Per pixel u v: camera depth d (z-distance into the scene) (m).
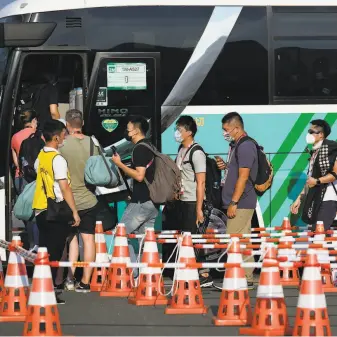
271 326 23.53
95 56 36.09
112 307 29.36
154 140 36.28
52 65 36.03
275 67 37.00
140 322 26.34
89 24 36.12
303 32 37.19
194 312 27.72
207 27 36.78
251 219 35.75
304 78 37.12
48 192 29.16
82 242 33.97
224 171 36.09
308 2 37.25
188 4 36.72
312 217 34.06
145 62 36.41
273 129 36.91
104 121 36.09
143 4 36.50
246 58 36.88
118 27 36.28
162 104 36.38
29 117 35.19
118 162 31.30
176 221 36.31
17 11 35.94
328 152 33.62
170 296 31.12
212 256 36.53
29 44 33.97
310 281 22.08
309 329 21.95
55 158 29.06
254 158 31.88
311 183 33.78
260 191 32.38
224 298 25.73
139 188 32.06
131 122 31.73
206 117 36.56
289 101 37.00
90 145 31.98
